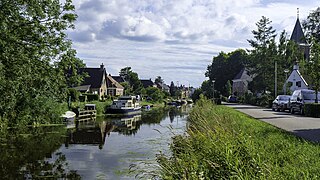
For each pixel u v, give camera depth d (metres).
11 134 28.08
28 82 24.34
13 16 23.33
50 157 19.73
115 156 19.81
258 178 6.79
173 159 10.05
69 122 40.06
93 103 54.62
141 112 63.12
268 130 14.88
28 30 23.73
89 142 25.28
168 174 8.94
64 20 25.02
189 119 25.50
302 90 35.56
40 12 23.89
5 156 19.91
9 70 22.64
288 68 75.81
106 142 25.22
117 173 15.86
